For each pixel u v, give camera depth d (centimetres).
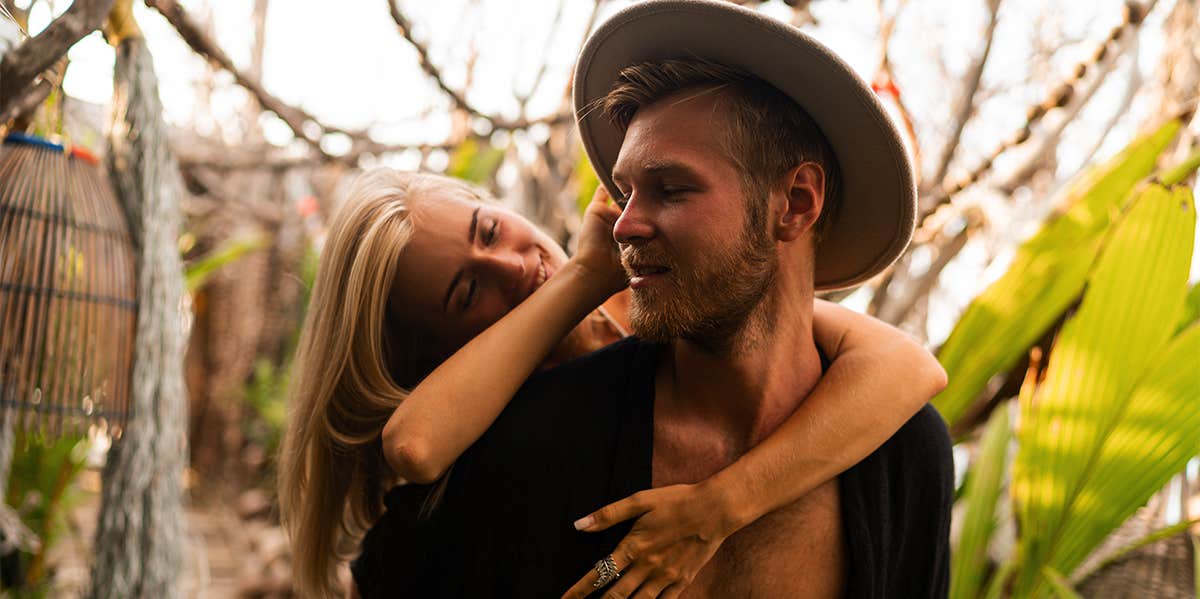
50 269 140
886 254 105
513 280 114
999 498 189
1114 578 171
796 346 103
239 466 595
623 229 92
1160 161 206
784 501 95
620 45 100
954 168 271
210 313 639
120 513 159
